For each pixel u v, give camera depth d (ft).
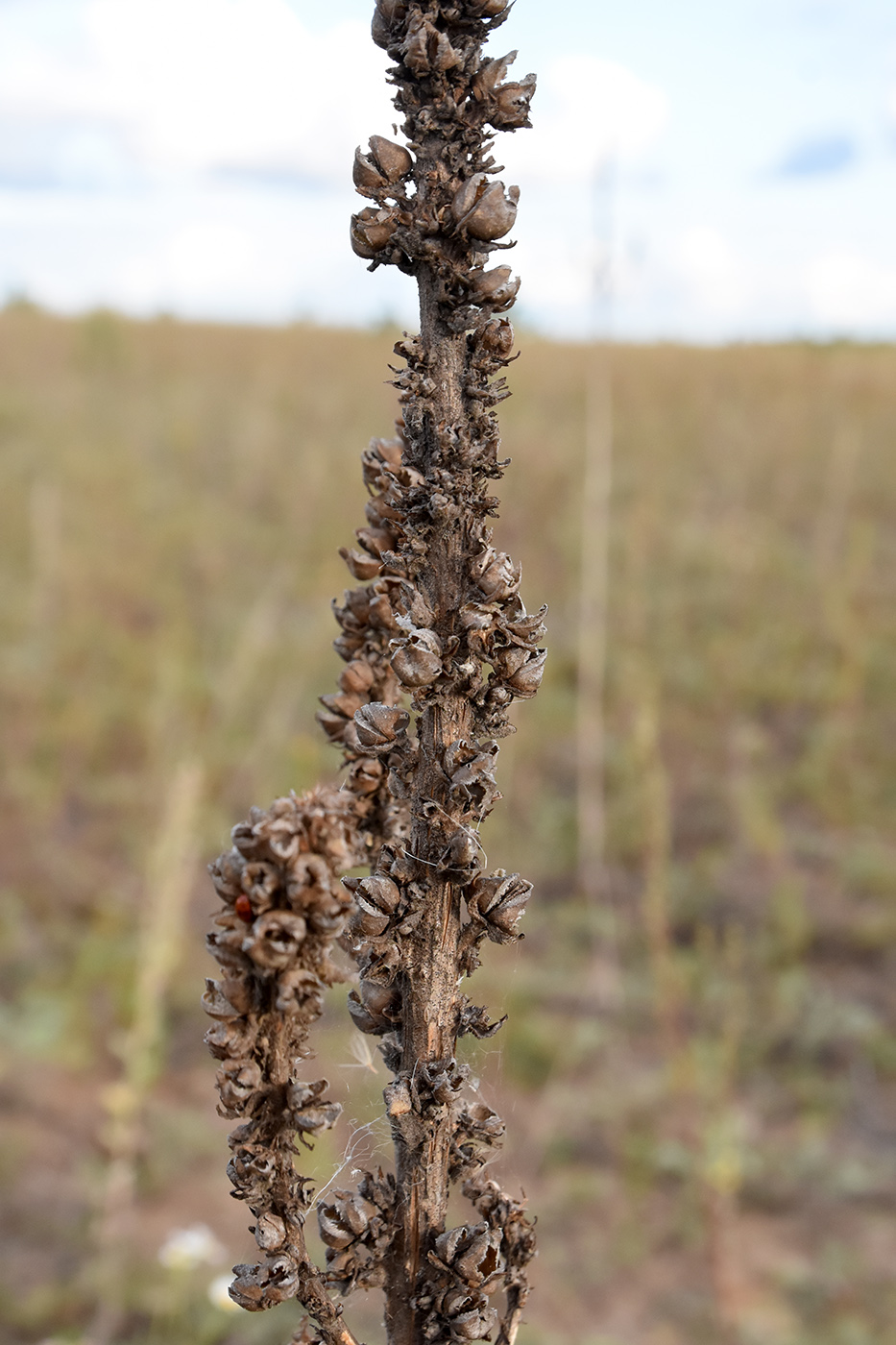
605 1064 19.58
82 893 22.97
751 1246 16.29
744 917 23.72
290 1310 14.46
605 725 29.91
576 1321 15.03
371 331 95.55
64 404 68.08
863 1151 18.17
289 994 3.56
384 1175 3.73
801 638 35.83
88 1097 18.47
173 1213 16.26
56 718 29.30
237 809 25.38
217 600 38.06
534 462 51.75
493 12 3.38
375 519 4.23
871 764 30.22
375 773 4.12
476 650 3.40
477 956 3.61
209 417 66.54
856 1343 14.46
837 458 51.24
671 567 40.29
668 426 63.00
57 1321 14.17
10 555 39.55
